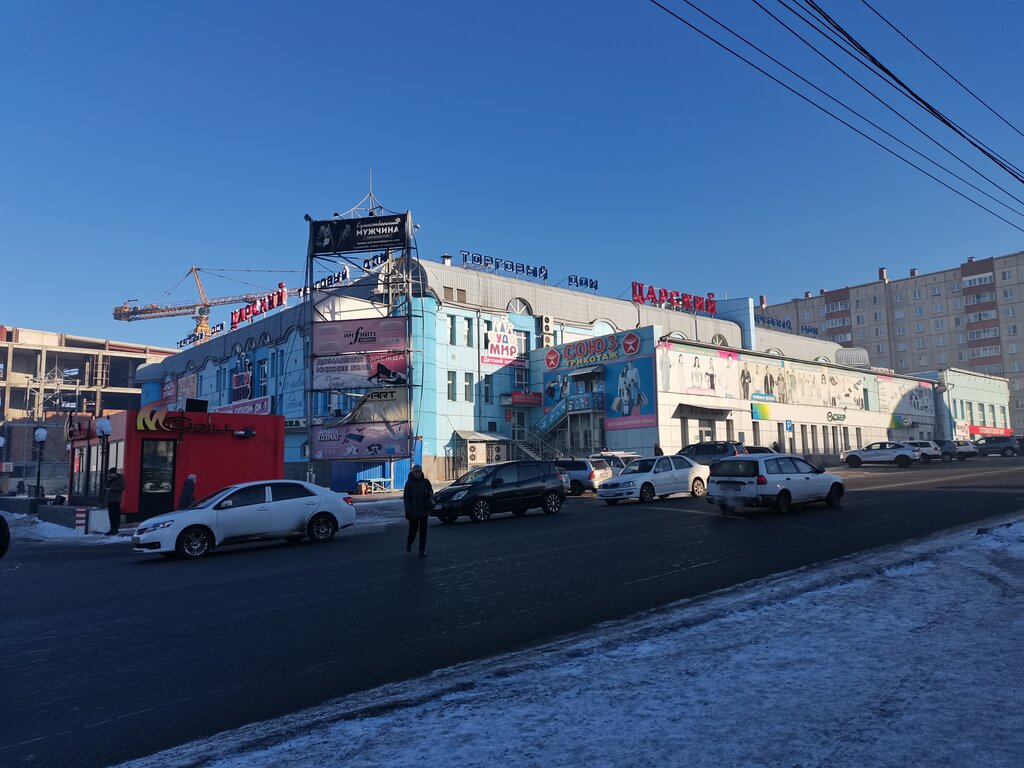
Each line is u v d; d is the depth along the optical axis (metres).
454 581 9.77
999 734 3.97
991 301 99.81
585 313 53.94
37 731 4.75
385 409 30.66
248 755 4.16
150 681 5.80
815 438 50.12
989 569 8.60
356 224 31.94
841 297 115.00
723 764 3.73
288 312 47.50
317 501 15.67
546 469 20.17
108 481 20.66
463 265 51.53
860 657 5.48
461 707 4.78
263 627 7.51
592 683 5.13
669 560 10.84
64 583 11.44
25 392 98.62
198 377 60.25
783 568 9.89
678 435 39.72
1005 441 53.91
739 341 64.69
